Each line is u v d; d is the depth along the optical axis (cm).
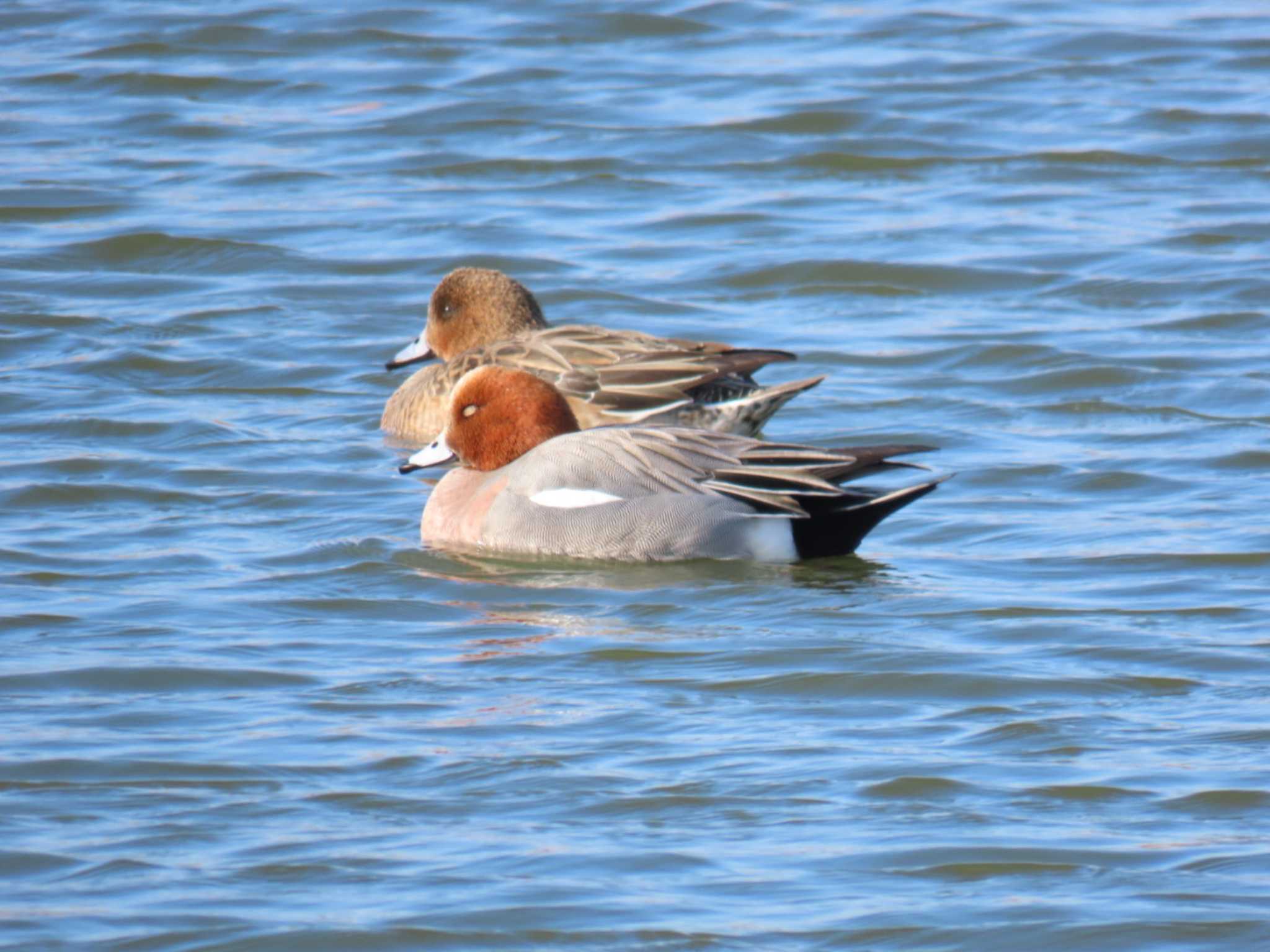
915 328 1895
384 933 823
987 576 1308
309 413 1708
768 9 2906
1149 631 1188
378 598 1270
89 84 2605
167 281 2031
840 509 1347
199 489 1499
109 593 1268
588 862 887
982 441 1606
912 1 2931
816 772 981
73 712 1066
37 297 1969
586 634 1195
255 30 2803
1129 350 1803
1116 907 845
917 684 1105
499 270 2058
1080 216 2184
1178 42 2745
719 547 1348
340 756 1004
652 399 1645
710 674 1123
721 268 2053
